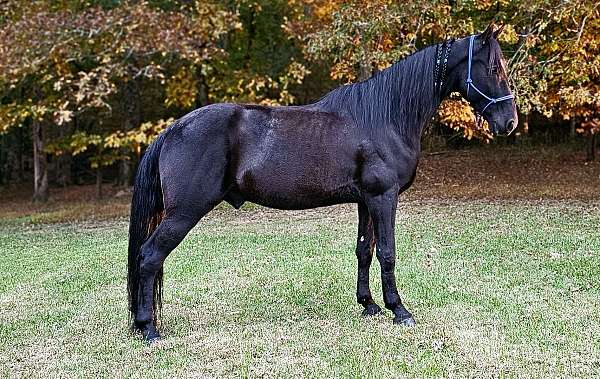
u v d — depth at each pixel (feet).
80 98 42.01
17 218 44.62
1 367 12.91
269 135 14.06
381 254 14.52
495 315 15.58
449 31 34.83
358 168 14.17
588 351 12.88
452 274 20.43
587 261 21.33
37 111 45.65
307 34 41.09
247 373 12.14
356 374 11.92
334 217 36.24
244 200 14.67
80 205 50.93
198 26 44.88
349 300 17.65
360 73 39.52
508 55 37.37
